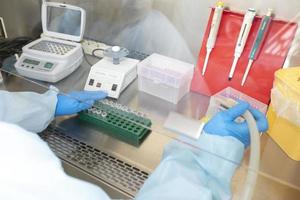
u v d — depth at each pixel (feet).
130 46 3.55
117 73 2.99
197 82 3.00
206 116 2.58
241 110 2.30
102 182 2.54
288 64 2.57
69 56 3.18
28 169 1.31
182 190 1.58
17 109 2.41
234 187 1.93
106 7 3.45
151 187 1.68
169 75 2.82
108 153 2.81
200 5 2.86
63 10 3.52
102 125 3.00
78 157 2.80
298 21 2.44
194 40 3.06
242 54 2.68
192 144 2.13
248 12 2.53
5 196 1.22
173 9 3.04
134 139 2.84
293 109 2.23
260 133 2.34
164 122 2.66
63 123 3.16
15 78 3.41
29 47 3.33
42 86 3.21
